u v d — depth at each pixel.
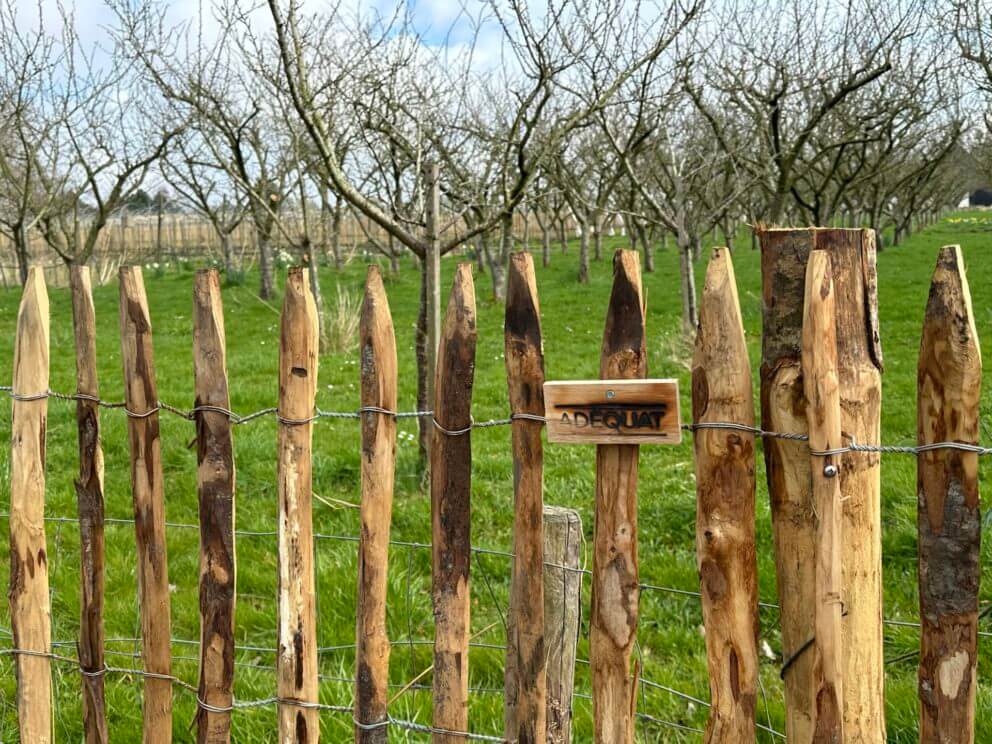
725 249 1.94
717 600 2.02
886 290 18.47
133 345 2.39
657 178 17.31
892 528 4.98
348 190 5.41
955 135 16.89
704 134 13.90
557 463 6.90
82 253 16.06
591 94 8.23
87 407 2.51
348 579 4.46
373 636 2.31
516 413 2.09
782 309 1.94
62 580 4.64
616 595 2.09
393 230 5.67
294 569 2.33
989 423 6.67
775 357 1.96
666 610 4.30
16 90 13.55
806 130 10.24
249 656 4.01
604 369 2.02
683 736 3.31
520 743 2.24
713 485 1.98
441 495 2.19
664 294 20.73
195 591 4.66
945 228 47.09
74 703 3.52
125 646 4.04
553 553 2.35
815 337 1.82
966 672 1.88
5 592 4.70
